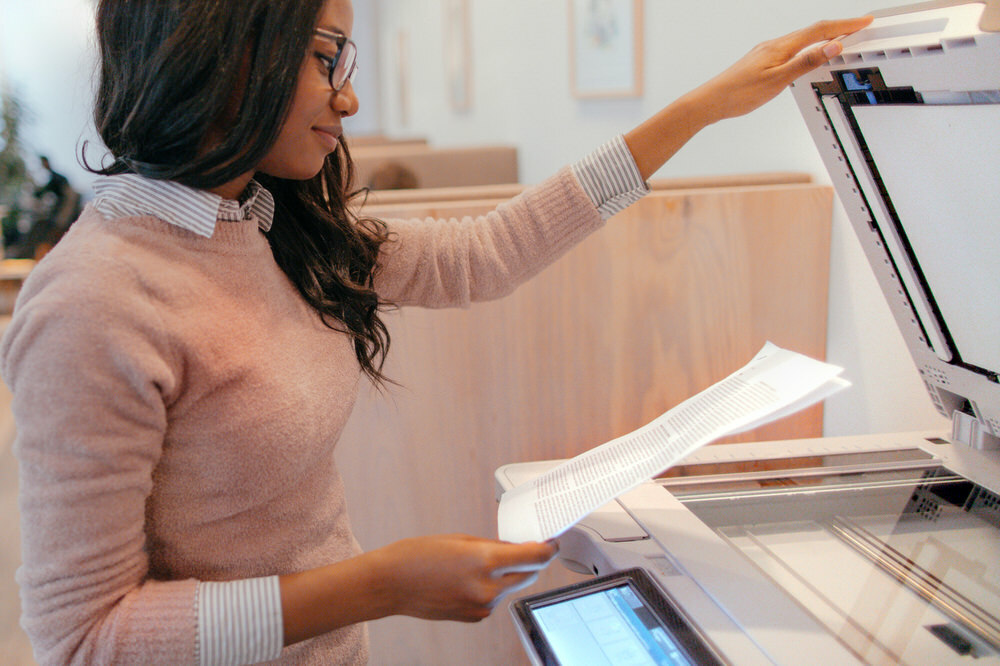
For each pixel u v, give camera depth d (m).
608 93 2.33
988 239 0.77
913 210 0.86
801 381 0.70
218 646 0.65
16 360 0.59
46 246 4.25
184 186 0.67
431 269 0.98
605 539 0.86
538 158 3.11
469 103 4.18
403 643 1.45
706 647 0.67
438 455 1.37
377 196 1.44
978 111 0.68
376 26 8.18
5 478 2.77
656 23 2.04
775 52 0.89
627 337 1.35
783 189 1.33
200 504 0.71
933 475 0.99
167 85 0.62
